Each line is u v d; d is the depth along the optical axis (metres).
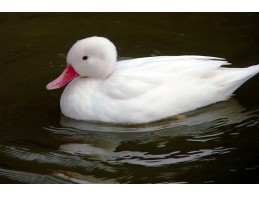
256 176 1.05
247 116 1.17
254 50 1.34
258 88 1.23
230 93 1.19
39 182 1.05
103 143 1.12
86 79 1.17
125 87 1.14
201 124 1.16
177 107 1.16
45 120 1.17
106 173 1.07
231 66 1.29
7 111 1.19
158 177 1.06
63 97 1.18
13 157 1.09
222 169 1.07
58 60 1.33
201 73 1.16
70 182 1.05
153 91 1.14
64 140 1.13
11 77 1.28
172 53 1.34
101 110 1.15
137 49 1.35
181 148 1.11
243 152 1.10
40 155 1.10
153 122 1.16
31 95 1.23
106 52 1.16
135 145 1.12
